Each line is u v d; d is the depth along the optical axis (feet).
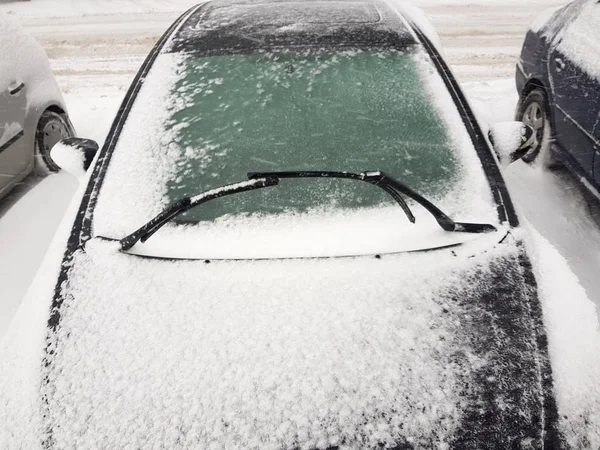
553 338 4.91
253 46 7.71
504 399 4.49
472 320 4.99
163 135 6.80
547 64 12.07
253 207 6.10
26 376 4.92
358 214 5.99
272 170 6.34
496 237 5.67
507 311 5.06
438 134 6.65
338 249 5.65
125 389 4.65
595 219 10.59
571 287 5.42
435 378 4.58
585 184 10.30
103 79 20.10
